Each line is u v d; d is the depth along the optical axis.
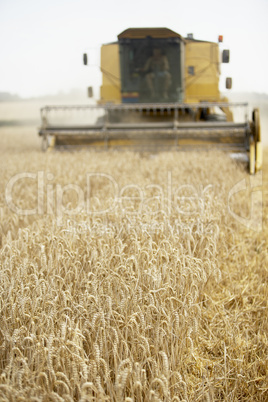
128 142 17.56
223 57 17.69
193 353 4.78
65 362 3.91
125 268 5.07
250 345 5.09
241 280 6.95
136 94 17.91
